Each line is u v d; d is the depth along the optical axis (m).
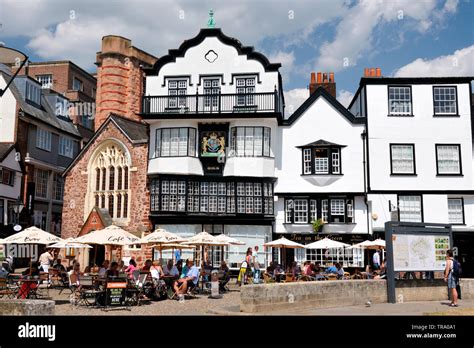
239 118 27.59
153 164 27.70
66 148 40.38
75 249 29.12
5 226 30.38
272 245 23.00
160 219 27.36
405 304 15.34
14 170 32.84
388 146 27.20
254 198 27.17
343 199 27.14
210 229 27.12
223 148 27.80
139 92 38.84
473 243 26.47
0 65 37.28
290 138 28.06
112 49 37.88
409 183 26.86
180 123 27.81
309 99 28.20
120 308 14.72
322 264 26.59
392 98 27.69
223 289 20.56
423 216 26.61
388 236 16.03
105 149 29.55
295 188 27.50
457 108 27.39
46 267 22.23
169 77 28.84
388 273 15.91
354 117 27.69
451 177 26.84
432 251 16.58
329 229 26.73
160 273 18.55
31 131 35.47
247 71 28.38
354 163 27.39
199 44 28.91
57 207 38.41
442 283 16.97
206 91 28.56
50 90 40.59
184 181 27.41
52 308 9.01
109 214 28.64
